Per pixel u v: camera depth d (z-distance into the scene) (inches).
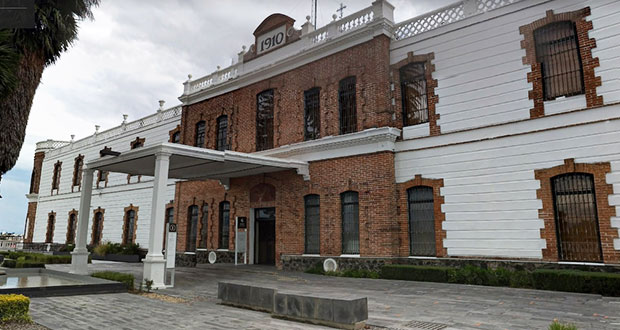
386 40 665.0
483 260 534.9
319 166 707.4
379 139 629.3
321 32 748.6
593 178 473.7
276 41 827.4
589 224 474.0
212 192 904.3
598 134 473.4
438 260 572.4
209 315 337.7
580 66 498.9
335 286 509.4
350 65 695.1
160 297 443.8
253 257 814.5
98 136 1360.7
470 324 302.0
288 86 785.6
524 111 529.0
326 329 290.0
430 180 596.4
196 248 918.4
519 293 434.6
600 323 299.6
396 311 352.5
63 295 430.6
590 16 494.0
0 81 288.0
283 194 752.3
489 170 547.2
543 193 502.0
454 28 604.1
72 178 1432.1
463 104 582.2
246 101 860.6
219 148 914.7
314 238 704.4
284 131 775.7
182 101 1007.0
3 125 310.0
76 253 677.3
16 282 507.5
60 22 351.9
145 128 1165.1
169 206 1018.1
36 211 1601.9
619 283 406.3
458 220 565.0
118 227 1186.0
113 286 468.1
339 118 701.9
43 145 1663.4
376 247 615.5
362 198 642.2
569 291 435.5
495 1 575.5
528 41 535.8
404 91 652.7
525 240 508.7
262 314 344.2
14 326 285.0
